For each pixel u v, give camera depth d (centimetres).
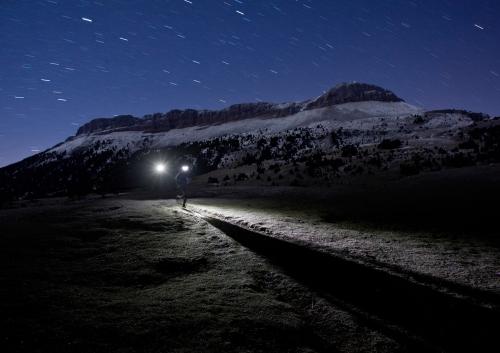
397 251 978
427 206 1820
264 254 995
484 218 1437
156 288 712
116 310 580
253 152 10512
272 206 2095
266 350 512
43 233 1095
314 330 600
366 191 2739
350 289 765
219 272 827
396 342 577
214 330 539
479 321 612
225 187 4312
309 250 995
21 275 709
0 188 13138
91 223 1265
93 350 456
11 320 512
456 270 813
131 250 956
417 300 694
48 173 14838
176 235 1146
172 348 481
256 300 673
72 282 703
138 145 18488
